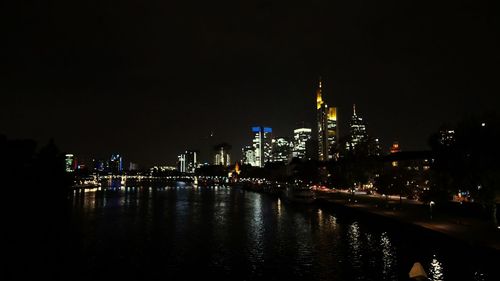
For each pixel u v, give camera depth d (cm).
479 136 6319
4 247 7462
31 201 15550
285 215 12319
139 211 14075
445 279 4859
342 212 11456
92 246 7531
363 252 6519
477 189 6331
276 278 5309
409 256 6134
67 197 19012
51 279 5472
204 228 9688
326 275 5366
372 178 14325
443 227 6619
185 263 6153
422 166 12594
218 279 5331
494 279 4791
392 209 9925
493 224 6519
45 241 8056
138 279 5406
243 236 8438
